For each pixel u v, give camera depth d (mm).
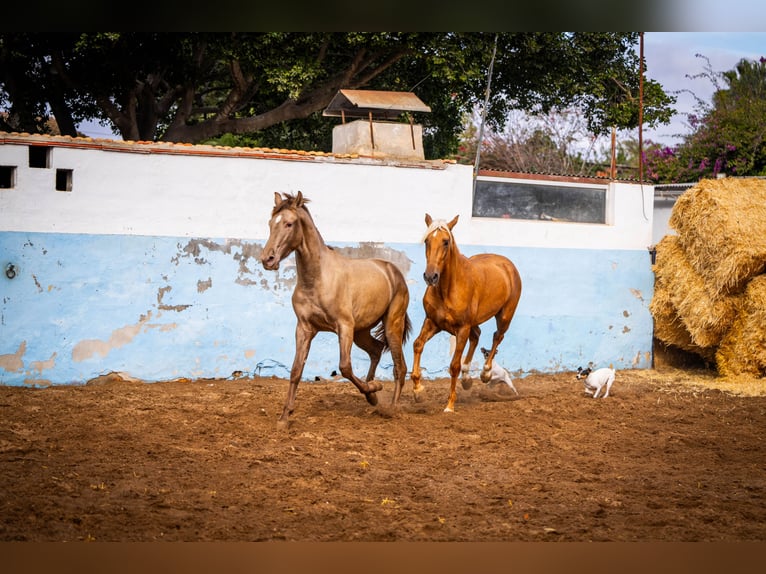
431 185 13594
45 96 19047
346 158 13055
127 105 19656
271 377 12766
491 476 7293
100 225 11922
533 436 9016
